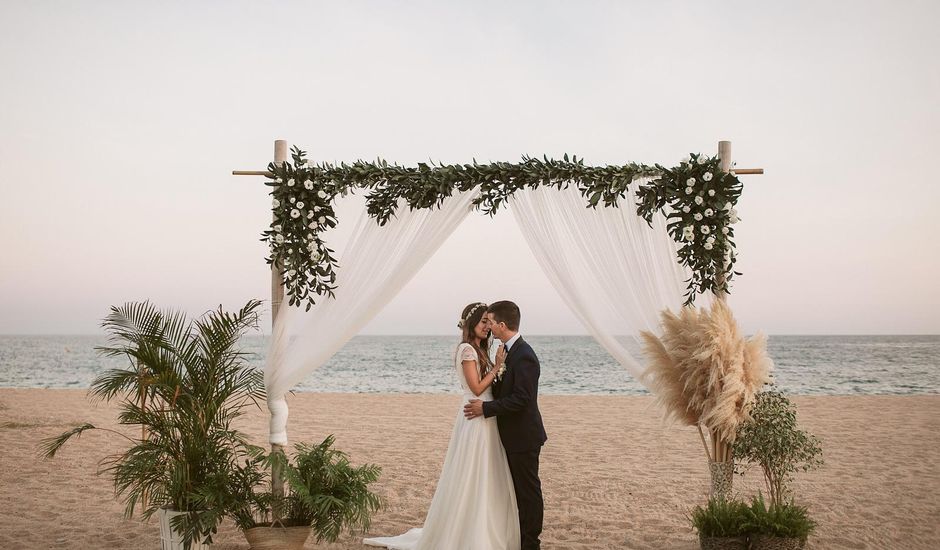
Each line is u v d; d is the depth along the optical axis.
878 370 34.41
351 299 5.29
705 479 7.93
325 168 5.35
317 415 14.69
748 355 4.77
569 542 5.51
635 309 5.09
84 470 8.34
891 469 8.41
